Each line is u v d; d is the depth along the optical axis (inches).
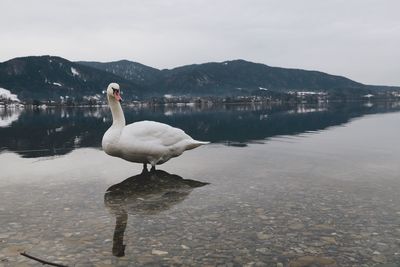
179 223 327.9
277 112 2416.3
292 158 652.1
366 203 384.2
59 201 393.1
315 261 260.5
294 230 312.2
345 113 2169.0
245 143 852.0
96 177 503.5
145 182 476.4
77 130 1187.3
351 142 864.3
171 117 1903.3
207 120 1637.6
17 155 682.2
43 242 287.9
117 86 492.4
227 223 327.6
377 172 533.0
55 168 562.3
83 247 279.3
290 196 409.4
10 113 2795.3
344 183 467.5
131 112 2691.9
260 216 345.1
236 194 418.6
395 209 365.4
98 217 343.6
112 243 286.2
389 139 917.2
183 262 257.1
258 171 542.3
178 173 529.3
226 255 267.7
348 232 308.5
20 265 252.5
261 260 261.1
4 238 295.3
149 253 269.6
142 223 328.2
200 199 400.2
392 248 279.9
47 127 1310.3
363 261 260.5
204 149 759.1
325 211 358.9
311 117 1812.3
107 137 484.1
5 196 410.6
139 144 487.8
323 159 641.0
